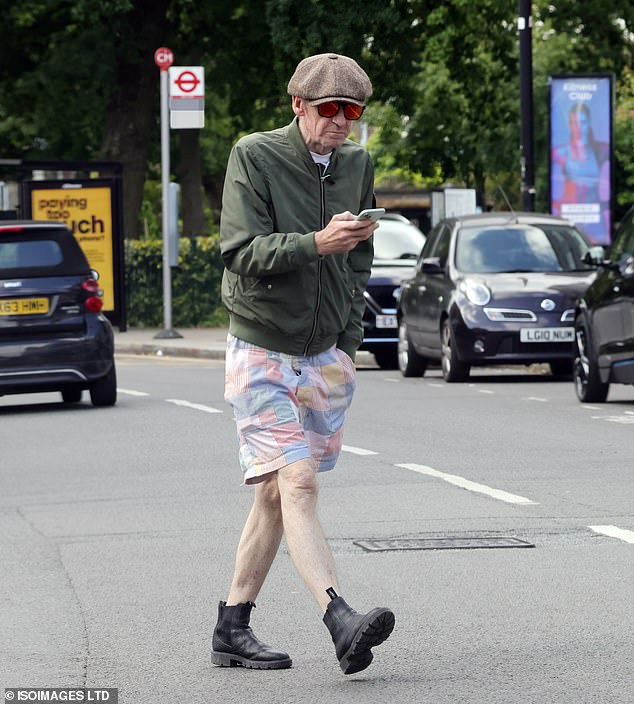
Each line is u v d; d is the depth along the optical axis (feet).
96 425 122.11
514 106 389.19
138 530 74.95
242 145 46.37
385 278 187.21
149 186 492.13
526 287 156.15
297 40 290.35
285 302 46.60
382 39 318.04
